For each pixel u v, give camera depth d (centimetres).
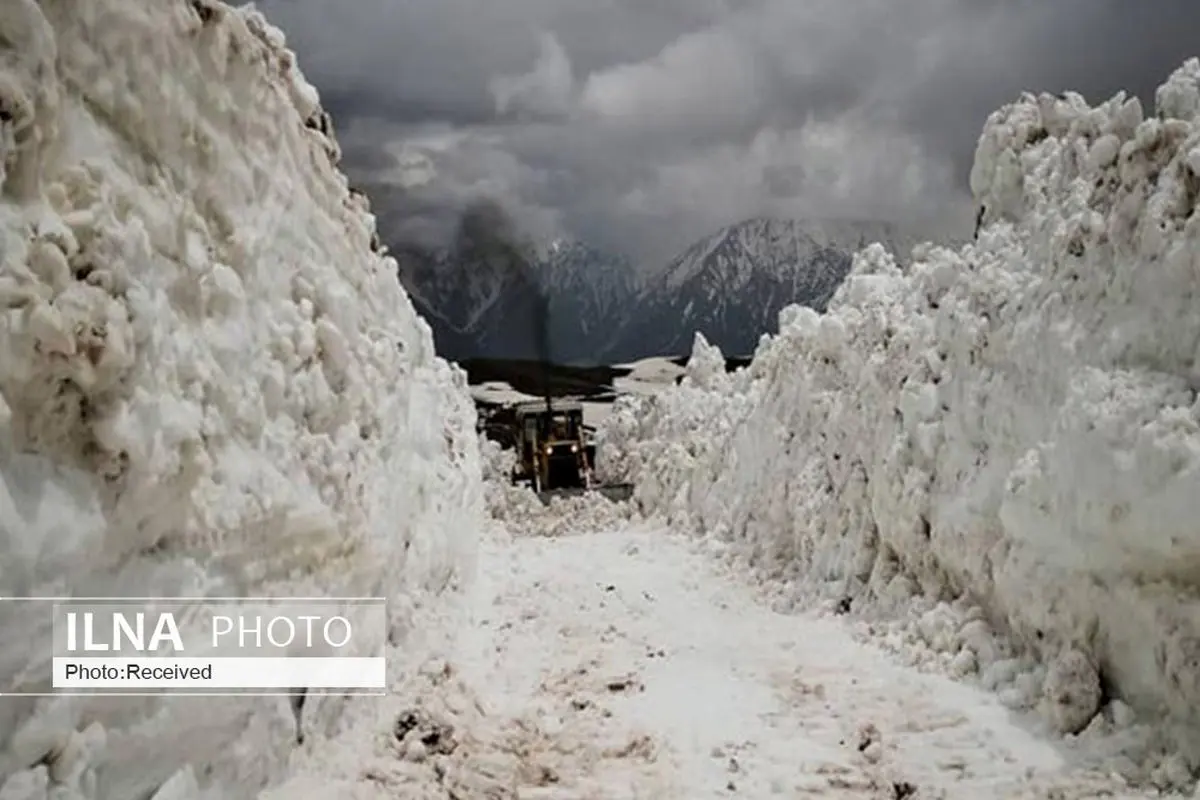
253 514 397
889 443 809
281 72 541
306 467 467
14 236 280
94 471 305
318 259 543
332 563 494
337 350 521
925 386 767
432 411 839
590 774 512
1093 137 712
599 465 2092
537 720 582
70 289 293
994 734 545
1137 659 516
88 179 315
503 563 1119
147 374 331
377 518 566
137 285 329
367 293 636
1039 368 633
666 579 1060
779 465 1088
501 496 1702
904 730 565
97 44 336
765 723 586
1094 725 522
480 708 580
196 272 387
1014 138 814
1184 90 588
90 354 295
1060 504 553
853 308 1024
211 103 420
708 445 1436
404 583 646
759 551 1085
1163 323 531
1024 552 599
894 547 799
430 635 664
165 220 364
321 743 455
